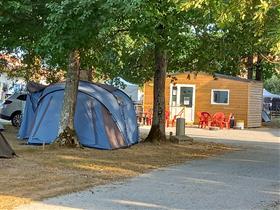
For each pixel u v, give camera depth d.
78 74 15.49
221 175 12.04
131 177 11.23
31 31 15.21
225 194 9.66
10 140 17.78
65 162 12.60
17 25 15.23
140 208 8.18
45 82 25.86
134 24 14.22
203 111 34.09
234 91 33.41
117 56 19.06
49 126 16.66
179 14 14.76
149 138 19.11
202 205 8.59
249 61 29.52
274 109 54.81
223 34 18.38
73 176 10.86
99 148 15.98
